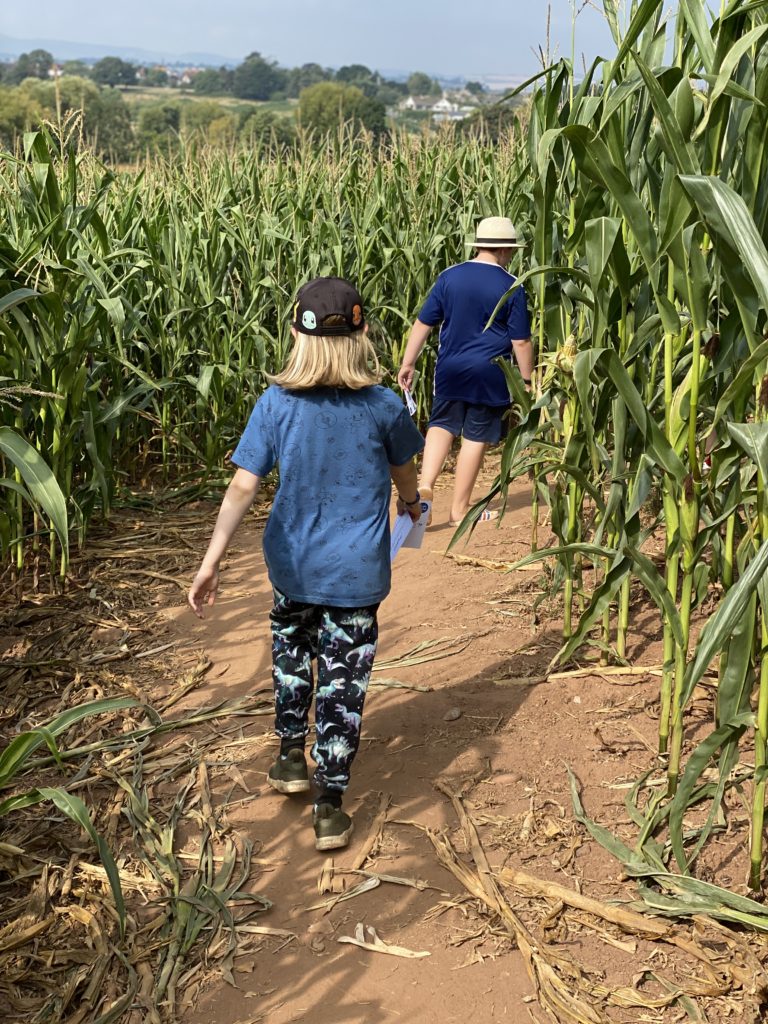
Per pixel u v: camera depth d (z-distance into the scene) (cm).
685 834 299
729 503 276
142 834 304
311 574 291
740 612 214
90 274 459
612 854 294
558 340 391
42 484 240
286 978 251
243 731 367
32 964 254
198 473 652
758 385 246
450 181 842
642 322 339
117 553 532
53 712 379
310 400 284
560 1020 236
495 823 310
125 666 417
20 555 481
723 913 260
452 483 681
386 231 758
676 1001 240
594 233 275
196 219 708
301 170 880
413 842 304
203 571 284
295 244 733
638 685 384
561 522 397
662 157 338
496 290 509
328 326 276
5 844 290
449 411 541
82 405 525
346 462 286
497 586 487
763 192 246
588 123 344
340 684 297
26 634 443
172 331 682
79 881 285
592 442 326
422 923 269
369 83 12206
